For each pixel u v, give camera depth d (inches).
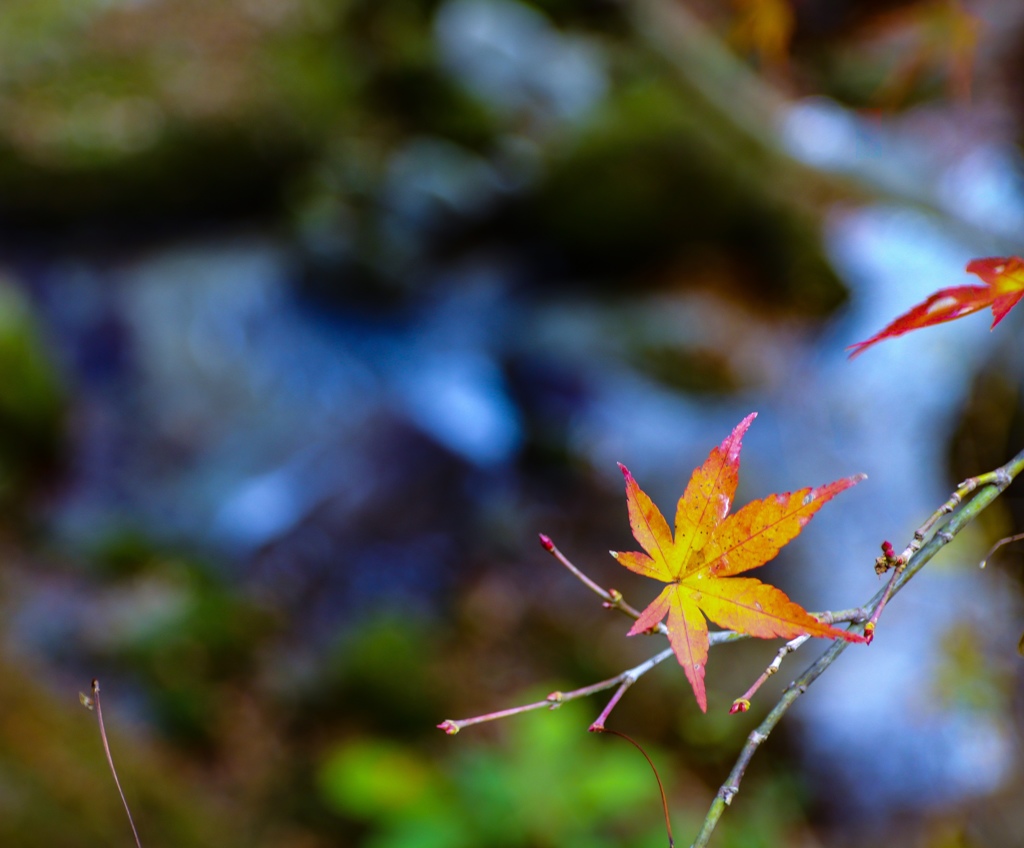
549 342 220.2
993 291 31.4
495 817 102.1
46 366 174.1
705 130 234.8
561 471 192.1
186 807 108.9
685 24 189.8
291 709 132.3
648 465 193.9
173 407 192.7
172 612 142.1
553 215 235.1
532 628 155.6
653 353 218.4
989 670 126.2
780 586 170.4
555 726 109.6
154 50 238.8
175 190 232.2
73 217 226.1
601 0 258.5
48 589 143.5
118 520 164.9
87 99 227.0
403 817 106.7
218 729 127.1
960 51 66.6
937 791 125.3
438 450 191.8
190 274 224.8
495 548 173.8
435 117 255.4
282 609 154.7
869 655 144.2
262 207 246.7
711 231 237.0
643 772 117.3
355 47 263.3
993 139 212.4
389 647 139.1
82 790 99.8
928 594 140.3
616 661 145.6
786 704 28.0
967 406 160.4
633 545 176.7
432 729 131.7
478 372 213.9
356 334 220.7
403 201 233.8
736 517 28.2
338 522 173.9
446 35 269.1
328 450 189.8
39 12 235.6
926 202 231.8
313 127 244.2
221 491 176.4
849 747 136.3
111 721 115.9
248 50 245.9
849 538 179.3
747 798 128.2
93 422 183.8
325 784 119.5
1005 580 123.9
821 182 239.9
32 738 102.7
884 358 210.5
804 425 203.9
